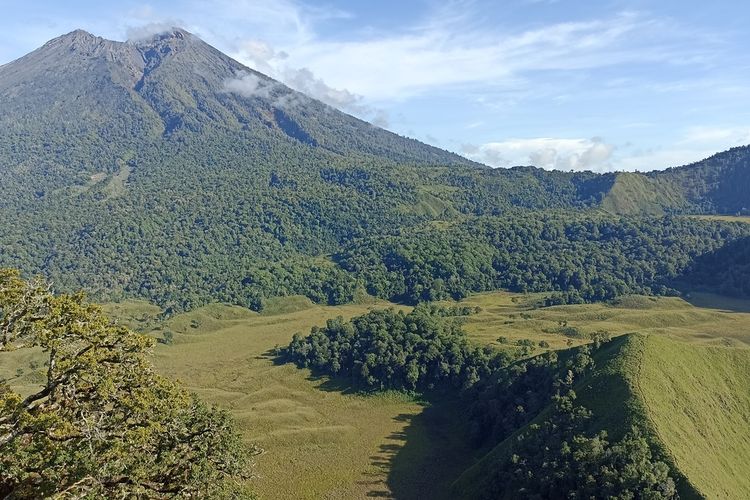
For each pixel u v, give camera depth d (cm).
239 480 4216
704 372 8750
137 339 3519
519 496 6931
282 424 10794
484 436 9975
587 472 6475
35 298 3281
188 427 3959
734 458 7306
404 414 11469
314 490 8394
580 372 9062
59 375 3159
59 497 2667
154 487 3384
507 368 10856
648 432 6825
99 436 2939
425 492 8375
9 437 2784
